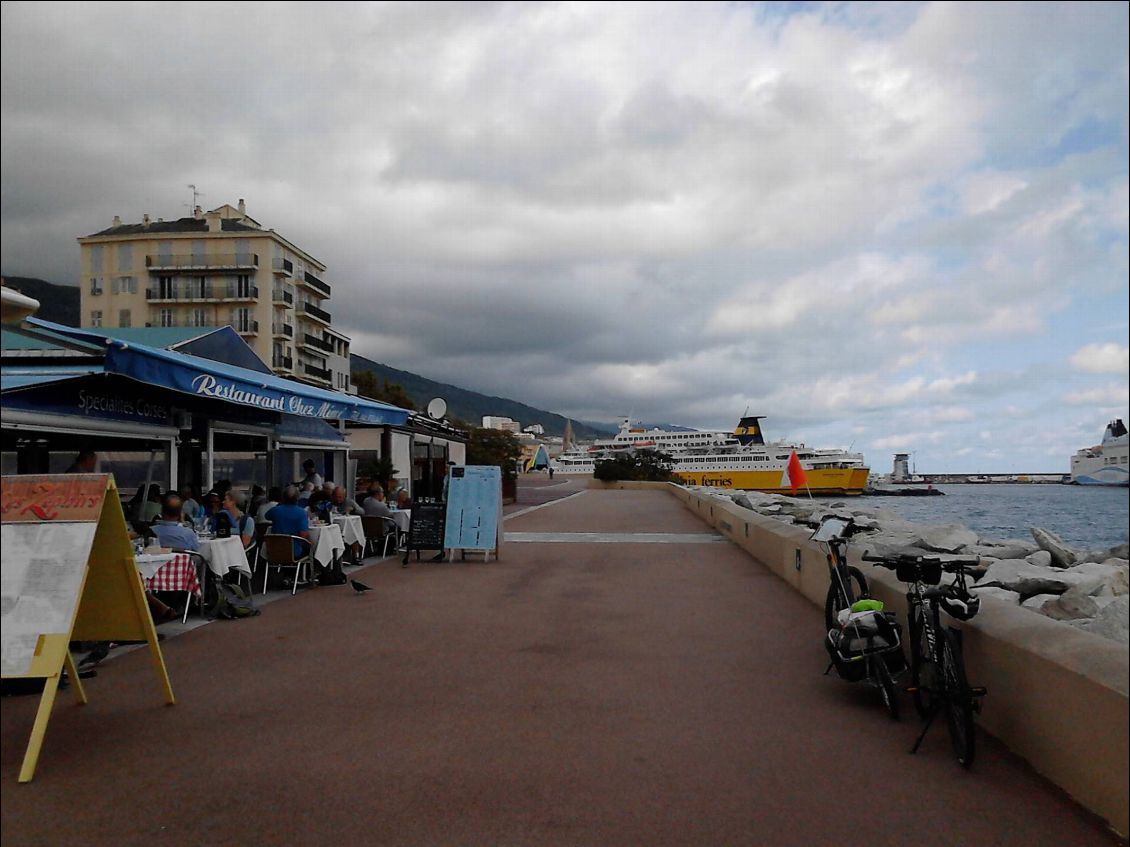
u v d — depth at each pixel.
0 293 4.93
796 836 4.14
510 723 5.85
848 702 6.34
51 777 4.91
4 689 6.50
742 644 8.33
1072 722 4.48
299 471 18.44
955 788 4.68
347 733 5.65
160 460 12.23
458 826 4.27
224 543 9.72
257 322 73.31
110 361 8.63
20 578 5.24
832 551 7.75
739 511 18.89
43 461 11.95
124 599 6.20
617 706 6.25
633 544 18.19
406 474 24.91
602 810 4.45
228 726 5.80
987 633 5.52
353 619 9.61
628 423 121.56
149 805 4.54
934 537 15.79
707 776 4.89
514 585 12.23
